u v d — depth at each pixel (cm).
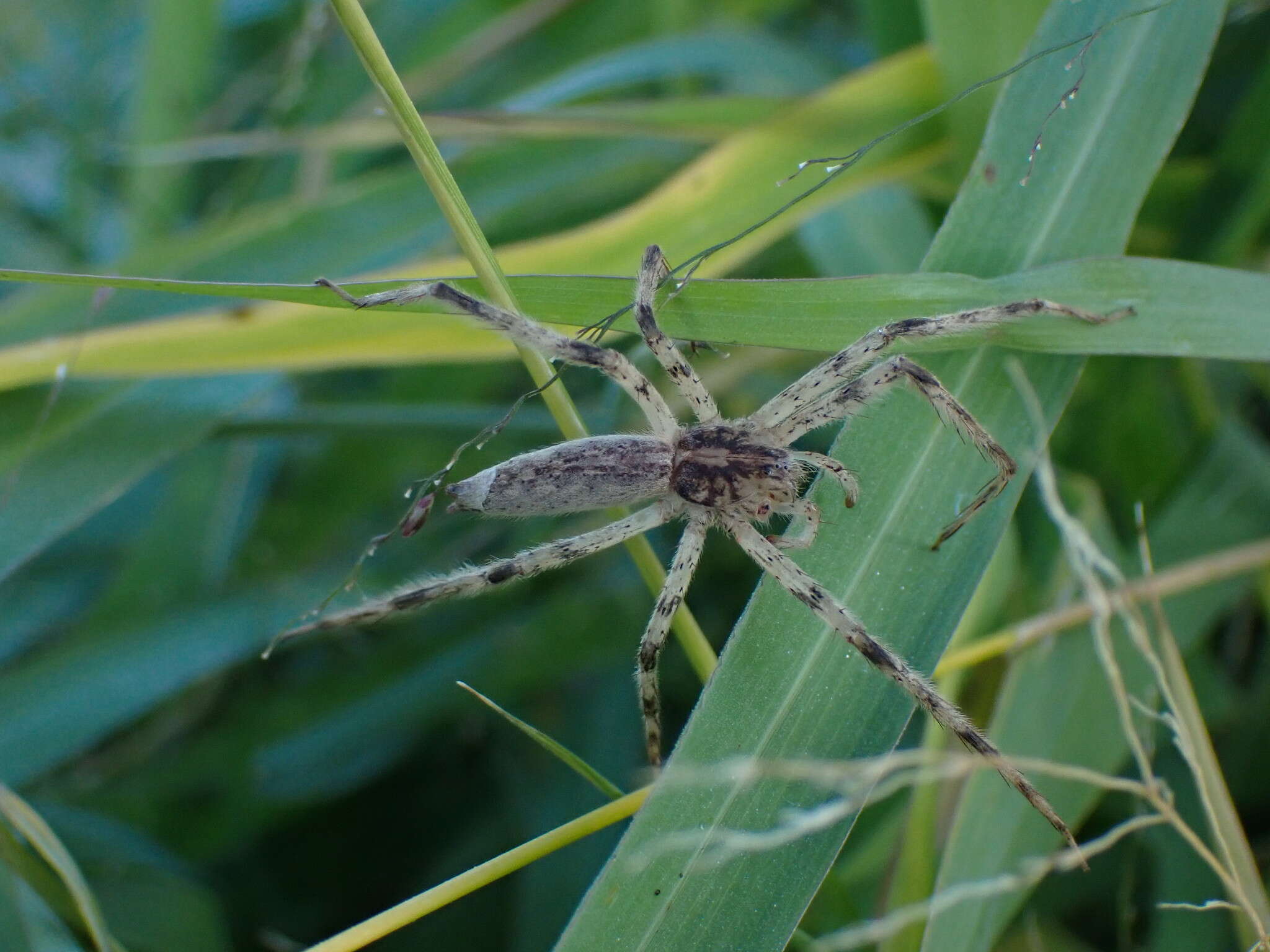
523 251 12
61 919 11
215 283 11
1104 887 12
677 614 11
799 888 10
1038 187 11
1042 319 11
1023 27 12
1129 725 11
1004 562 11
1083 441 12
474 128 12
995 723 11
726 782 10
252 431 12
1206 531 12
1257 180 12
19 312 12
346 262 12
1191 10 11
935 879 11
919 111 12
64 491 12
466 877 10
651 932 10
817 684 11
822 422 11
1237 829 11
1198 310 11
